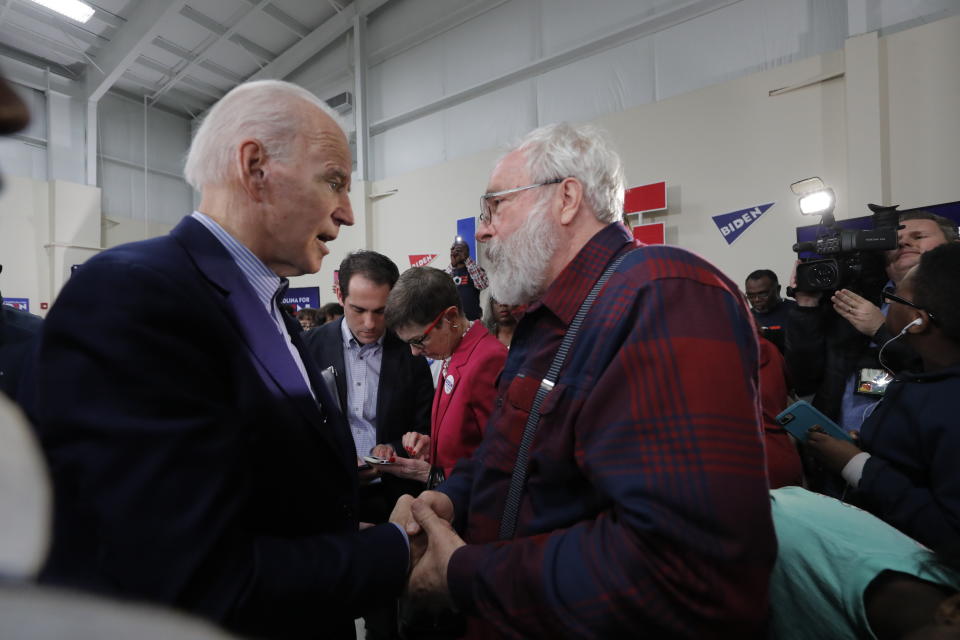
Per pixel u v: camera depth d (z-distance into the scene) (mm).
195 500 505
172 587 468
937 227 1576
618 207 807
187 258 634
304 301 7352
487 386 1289
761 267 4145
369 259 1598
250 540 574
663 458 520
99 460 464
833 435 1216
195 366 561
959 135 3336
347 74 7410
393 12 6777
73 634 180
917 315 989
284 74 7902
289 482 669
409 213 6715
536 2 5527
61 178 7727
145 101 8836
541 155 784
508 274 805
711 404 524
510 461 762
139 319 519
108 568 453
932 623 526
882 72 3574
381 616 1282
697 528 492
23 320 1080
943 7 3453
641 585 505
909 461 967
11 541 215
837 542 672
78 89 7941
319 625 601
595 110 5156
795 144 3979
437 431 1418
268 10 6855
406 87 6754
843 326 1609
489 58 5945
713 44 4441
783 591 694
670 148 4586
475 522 803
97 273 529
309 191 707
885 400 1061
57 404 474
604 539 549
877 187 3557
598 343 636
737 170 4242
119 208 8531
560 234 776
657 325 571
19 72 7363
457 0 6129
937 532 862
